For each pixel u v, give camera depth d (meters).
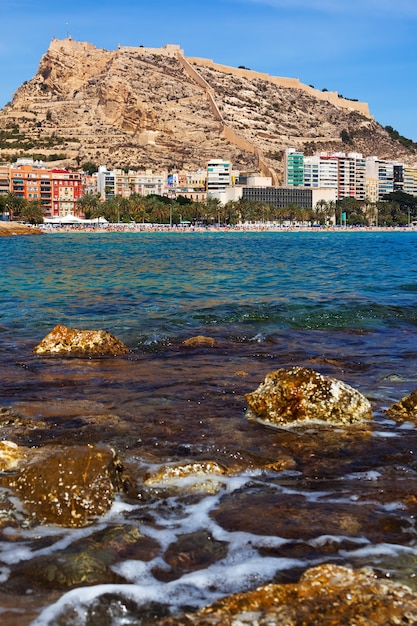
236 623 5.52
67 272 49.59
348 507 8.10
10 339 20.95
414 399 12.54
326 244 122.75
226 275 46.53
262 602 5.77
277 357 18.19
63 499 7.96
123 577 6.49
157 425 11.70
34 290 35.84
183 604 6.04
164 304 29.42
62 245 113.44
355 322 24.17
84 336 19.03
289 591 5.89
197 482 8.95
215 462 9.55
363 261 65.50
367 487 8.80
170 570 6.64
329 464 9.77
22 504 7.98
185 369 16.58
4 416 12.13
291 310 27.11
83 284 39.47
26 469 8.48
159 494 8.56
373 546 7.09
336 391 12.26
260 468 9.59
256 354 18.61
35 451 9.66
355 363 17.38
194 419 12.13
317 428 11.65
